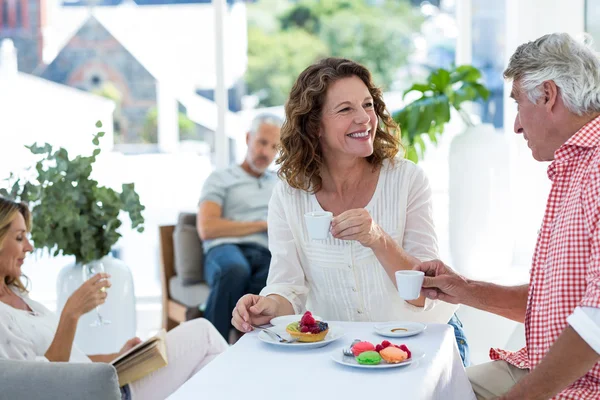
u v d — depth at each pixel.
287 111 2.19
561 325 1.61
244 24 4.84
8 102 4.75
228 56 4.85
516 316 1.95
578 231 1.59
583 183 1.59
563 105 1.66
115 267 3.02
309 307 2.25
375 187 2.18
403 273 1.79
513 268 4.18
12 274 2.46
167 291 4.23
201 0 4.79
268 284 2.19
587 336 1.47
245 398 1.41
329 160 2.17
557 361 1.51
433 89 3.93
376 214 2.16
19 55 4.76
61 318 2.36
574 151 1.66
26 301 2.51
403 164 2.21
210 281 3.91
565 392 1.62
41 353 2.37
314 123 2.13
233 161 4.92
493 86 4.59
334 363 1.61
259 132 4.21
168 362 2.45
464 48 4.60
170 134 4.86
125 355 2.24
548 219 1.70
